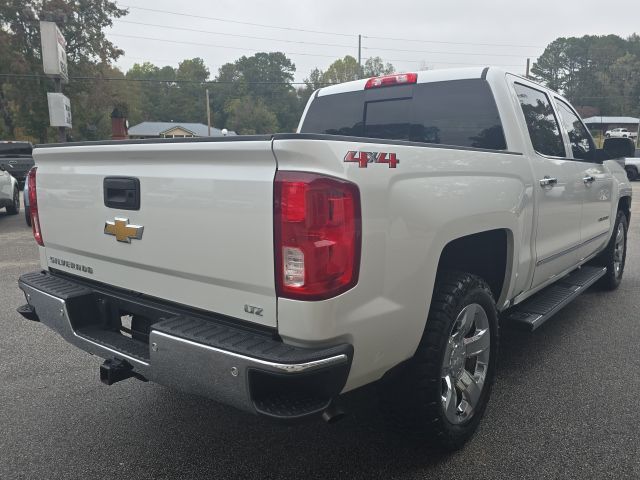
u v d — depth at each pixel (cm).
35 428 304
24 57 3894
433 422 256
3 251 849
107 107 4472
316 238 193
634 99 10038
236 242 211
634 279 649
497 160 294
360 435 295
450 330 256
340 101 434
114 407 329
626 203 590
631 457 270
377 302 214
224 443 289
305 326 197
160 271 245
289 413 193
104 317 280
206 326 222
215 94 9675
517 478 254
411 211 225
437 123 381
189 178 223
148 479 257
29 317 317
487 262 323
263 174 201
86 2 4131
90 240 278
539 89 403
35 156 305
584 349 417
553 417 310
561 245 401
